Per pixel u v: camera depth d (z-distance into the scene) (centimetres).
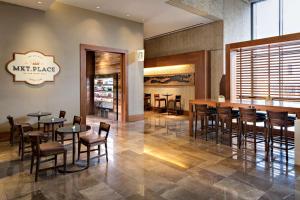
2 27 556
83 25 700
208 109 586
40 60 615
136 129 699
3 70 561
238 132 505
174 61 1005
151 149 486
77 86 688
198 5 733
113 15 770
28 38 595
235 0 903
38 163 332
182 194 290
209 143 533
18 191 299
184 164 396
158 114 1055
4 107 565
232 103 513
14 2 559
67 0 637
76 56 686
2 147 507
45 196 286
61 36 654
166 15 783
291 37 584
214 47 886
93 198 281
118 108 873
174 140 562
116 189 304
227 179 333
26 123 561
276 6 891
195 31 955
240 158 426
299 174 350
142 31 868
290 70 635
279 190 298
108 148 494
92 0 640
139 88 864
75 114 685
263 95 693
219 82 870
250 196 283
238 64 750
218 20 857
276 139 520
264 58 689
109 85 928
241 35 934
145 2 662
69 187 310
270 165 389
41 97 621
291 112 404
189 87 1001
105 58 966
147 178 339
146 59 1157
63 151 351
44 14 621
